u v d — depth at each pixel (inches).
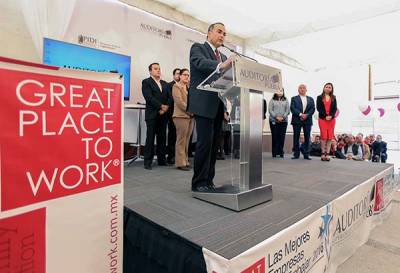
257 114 70.0
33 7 113.3
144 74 163.3
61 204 31.3
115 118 37.1
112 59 140.5
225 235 48.7
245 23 196.7
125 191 83.4
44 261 30.1
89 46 138.3
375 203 107.4
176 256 48.4
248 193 66.4
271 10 176.7
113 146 37.1
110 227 37.4
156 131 137.5
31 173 28.3
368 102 248.4
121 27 151.0
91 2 138.6
